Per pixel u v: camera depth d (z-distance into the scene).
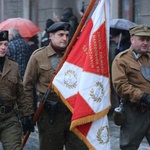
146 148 11.57
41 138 8.87
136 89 8.43
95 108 8.09
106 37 8.20
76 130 8.20
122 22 13.17
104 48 8.17
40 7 19.34
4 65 8.55
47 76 8.73
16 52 12.78
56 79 8.41
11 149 8.38
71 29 13.17
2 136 8.54
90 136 8.23
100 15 8.20
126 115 8.62
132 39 8.62
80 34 8.39
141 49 8.52
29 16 19.95
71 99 8.34
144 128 8.66
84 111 8.08
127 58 8.60
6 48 8.53
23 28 15.14
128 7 15.55
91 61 8.12
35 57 8.77
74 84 8.36
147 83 8.55
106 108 8.18
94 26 8.17
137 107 8.54
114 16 15.79
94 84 8.11
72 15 13.66
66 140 8.89
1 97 8.47
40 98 8.82
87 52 8.32
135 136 8.65
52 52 8.78
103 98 8.15
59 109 8.69
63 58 8.46
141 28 8.51
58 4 18.52
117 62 8.59
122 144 8.72
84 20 8.30
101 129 8.23
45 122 8.74
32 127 8.84
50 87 8.54
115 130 13.20
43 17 19.22
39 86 8.81
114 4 15.77
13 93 8.59
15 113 8.68
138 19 15.30
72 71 8.37
